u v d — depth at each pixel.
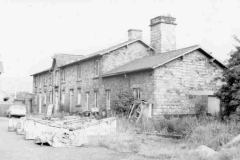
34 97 47.31
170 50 28.33
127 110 23.47
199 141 13.38
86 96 31.16
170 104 22.62
